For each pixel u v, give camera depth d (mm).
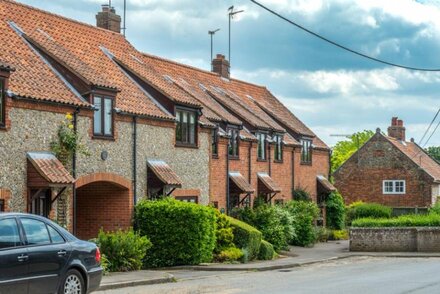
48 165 22500
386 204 62719
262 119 42438
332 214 50250
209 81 43688
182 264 26844
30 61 25219
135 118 27656
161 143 29406
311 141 48062
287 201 42844
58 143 23484
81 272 14391
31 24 28312
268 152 41594
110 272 23219
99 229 27406
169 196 28812
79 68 26375
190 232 26641
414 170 61844
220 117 36156
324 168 50812
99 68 29438
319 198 49406
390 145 62875
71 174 23953
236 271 25578
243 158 38625
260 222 35250
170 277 21547
